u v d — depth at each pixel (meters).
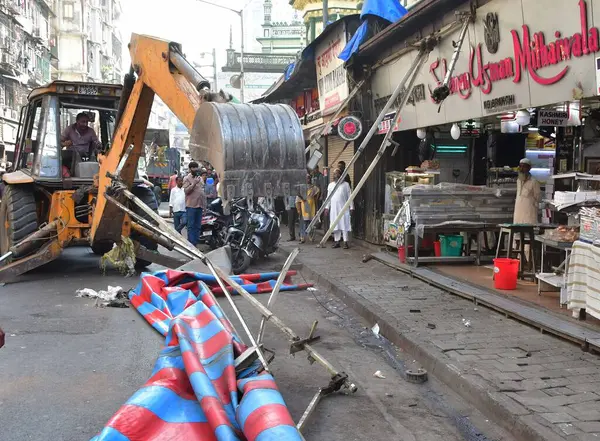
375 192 12.62
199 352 4.59
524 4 7.09
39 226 9.91
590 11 6.10
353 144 13.51
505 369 4.82
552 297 7.12
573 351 5.30
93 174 9.63
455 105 9.06
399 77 10.89
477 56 8.27
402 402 4.51
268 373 4.23
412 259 9.63
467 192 9.47
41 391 4.60
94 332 6.30
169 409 3.72
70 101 9.91
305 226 13.73
